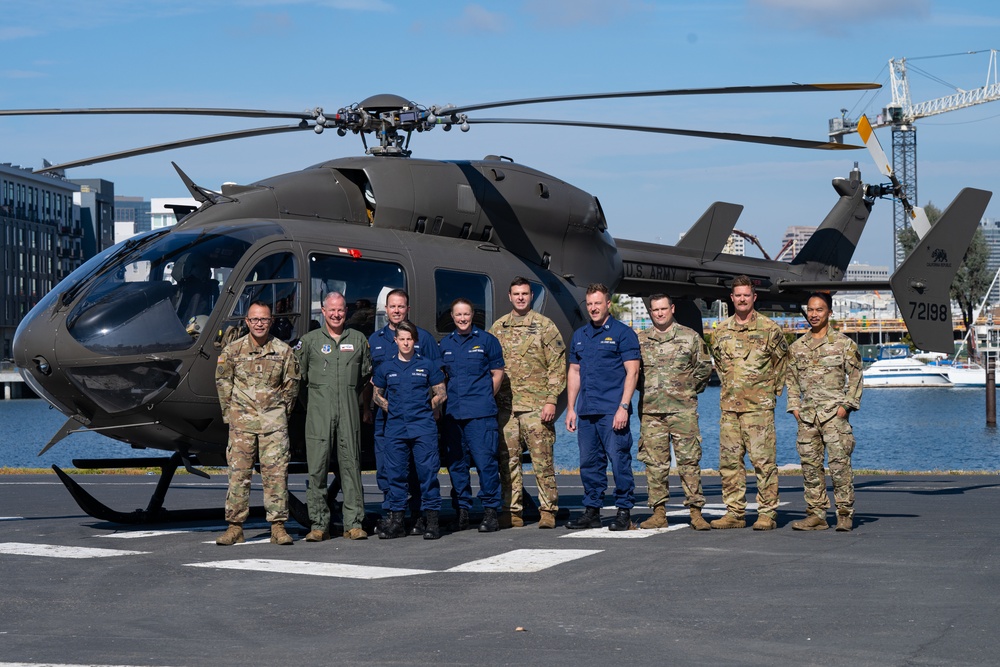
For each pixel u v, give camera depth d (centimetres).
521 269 1116
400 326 895
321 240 973
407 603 620
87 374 895
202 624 574
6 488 1429
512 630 551
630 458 933
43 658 505
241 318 919
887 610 585
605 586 662
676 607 600
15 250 9681
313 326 952
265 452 868
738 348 915
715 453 3475
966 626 548
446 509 1191
